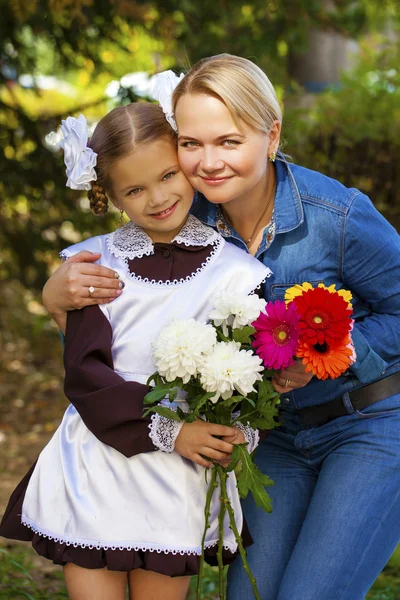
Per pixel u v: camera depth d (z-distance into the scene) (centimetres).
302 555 282
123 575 285
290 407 310
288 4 718
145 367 287
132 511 278
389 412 300
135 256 296
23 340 1013
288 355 260
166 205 287
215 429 274
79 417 293
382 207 601
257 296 279
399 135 583
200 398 268
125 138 282
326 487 291
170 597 285
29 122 748
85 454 286
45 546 285
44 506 284
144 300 289
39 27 680
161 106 293
